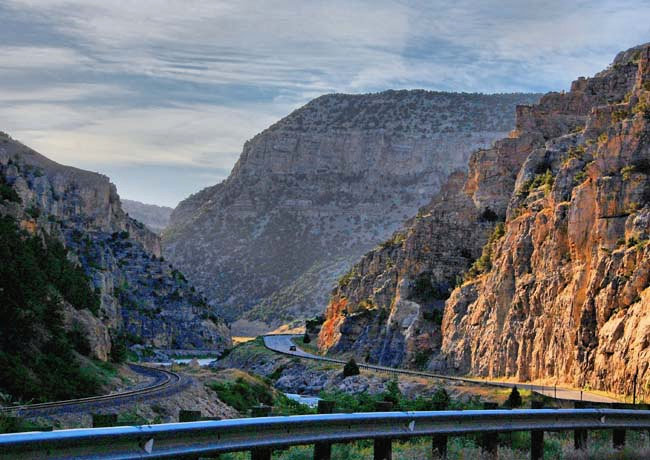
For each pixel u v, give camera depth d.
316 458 27.48
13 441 20.20
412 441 35.75
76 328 96.25
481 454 30.94
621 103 133.50
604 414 34.47
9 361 69.88
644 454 32.38
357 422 27.77
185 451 23.67
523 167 143.25
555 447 33.78
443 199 184.75
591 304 98.62
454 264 159.25
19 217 113.62
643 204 101.44
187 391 78.06
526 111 162.50
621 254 97.19
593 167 107.56
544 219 117.81
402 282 160.00
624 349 88.12
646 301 88.88
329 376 141.38
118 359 105.69
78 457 21.61
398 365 151.25
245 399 96.38
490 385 103.62
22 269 85.94
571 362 101.31
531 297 114.12
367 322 172.62
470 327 132.62
